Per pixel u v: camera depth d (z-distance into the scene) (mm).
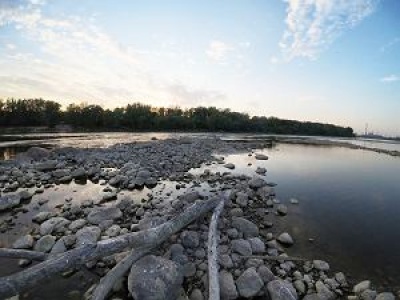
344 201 12352
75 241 6895
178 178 14562
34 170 15266
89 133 60594
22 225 8273
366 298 5402
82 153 21766
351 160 27812
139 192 11914
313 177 17359
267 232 8516
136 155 20953
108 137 46281
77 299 5078
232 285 5477
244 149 31203
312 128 108938
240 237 7664
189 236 6961
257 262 6383
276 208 10703
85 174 14891
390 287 5969
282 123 103375
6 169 15336
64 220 8227
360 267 6762
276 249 7223
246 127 93750
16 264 6078
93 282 5539
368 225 9539
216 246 6539
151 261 5383
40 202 10203
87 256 4906
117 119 76188
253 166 20000
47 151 20656
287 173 18141
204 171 16359
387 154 37031
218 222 8141
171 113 94000
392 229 9234
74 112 75500
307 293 5633
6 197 9852
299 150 36344
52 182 13305
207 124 86812
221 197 9398
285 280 5871
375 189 14922
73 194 11430
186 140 34625
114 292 5195
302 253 7316
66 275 5719
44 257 6090
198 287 5535
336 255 7301
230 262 6277
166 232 6293
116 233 7383
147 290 4852
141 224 7582
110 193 11422
